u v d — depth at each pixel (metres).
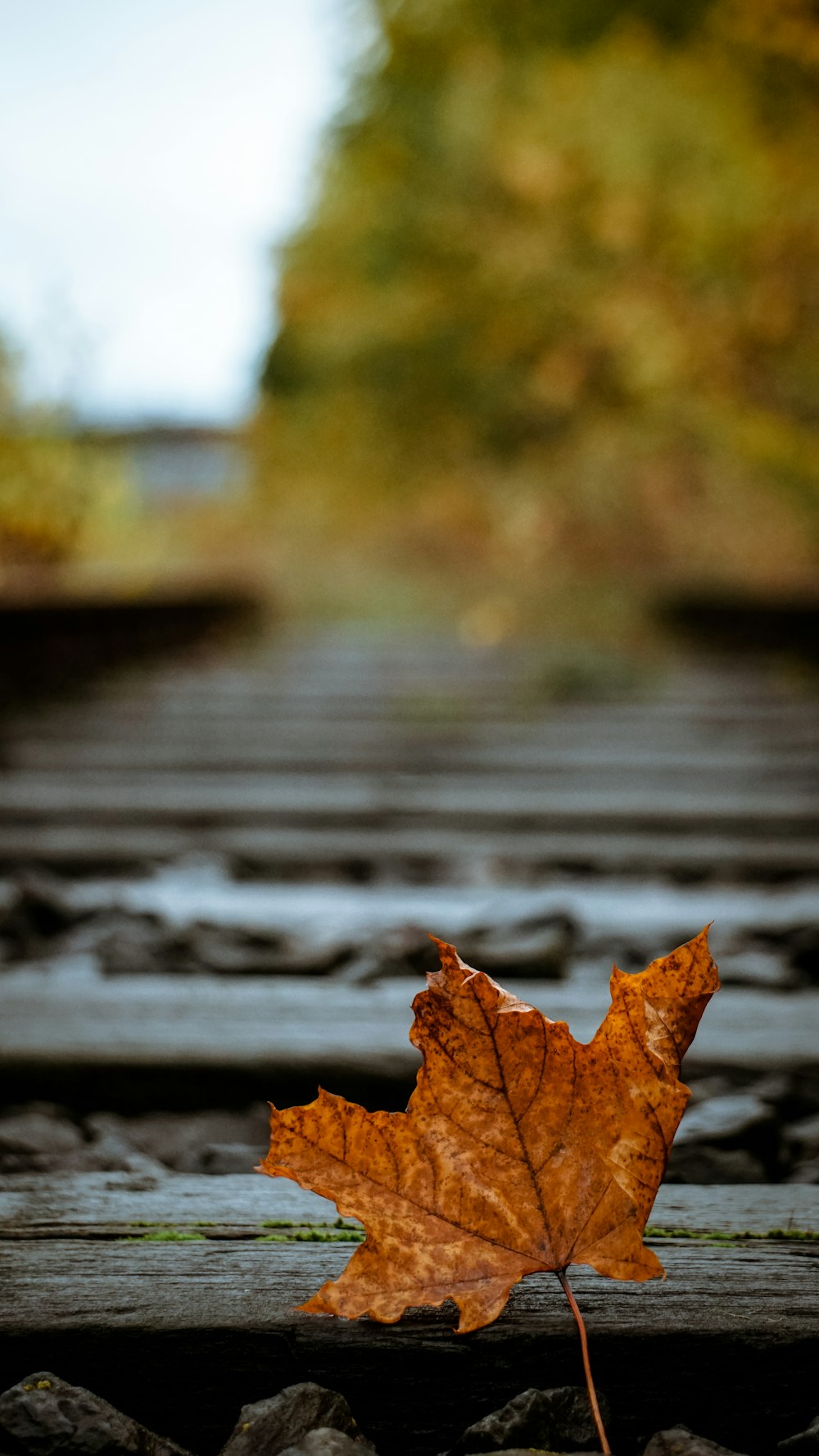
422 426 16.09
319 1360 0.86
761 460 10.27
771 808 3.25
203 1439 0.86
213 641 8.80
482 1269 0.78
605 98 9.50
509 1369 0.86
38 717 4.93
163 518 14.84
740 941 2.17
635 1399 0.86
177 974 1.93
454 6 13.98
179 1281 0.92
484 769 4.00
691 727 4.87
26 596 5.25
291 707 5.41
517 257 11.04
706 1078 1.49
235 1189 1.12
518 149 10.23
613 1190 0.80
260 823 3.27
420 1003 0.81
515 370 13.87
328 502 19.17
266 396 19.08
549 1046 0.81
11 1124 1.37
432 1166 0.80
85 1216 1.04
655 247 9.38
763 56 8.70
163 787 3.66
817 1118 1.41
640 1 10.90
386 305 14.68
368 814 3.27
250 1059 1.48
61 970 1.92
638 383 10.76
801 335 9.05
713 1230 1.03
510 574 15.14
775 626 7.18
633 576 13.68
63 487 6.23
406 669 6.93
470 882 2.77
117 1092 1.47
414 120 13.70
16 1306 0.88
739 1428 0.87
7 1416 0.80
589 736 4.66
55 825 3.24
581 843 3.02
